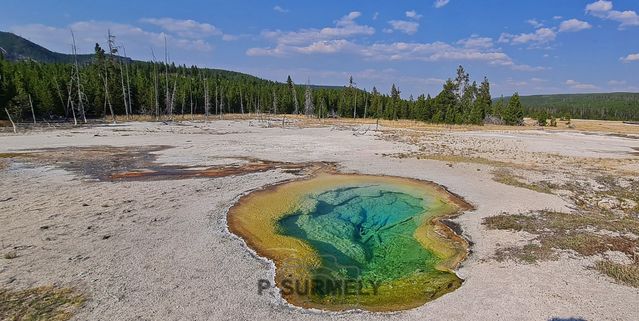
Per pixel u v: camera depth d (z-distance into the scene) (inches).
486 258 606.9
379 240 724.0
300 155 1587.1
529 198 962.1
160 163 1369.3
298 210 879.1
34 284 504.1
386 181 1139.3
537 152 1769.2
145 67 5580.7
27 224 716.0
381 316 453.1
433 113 3937.0
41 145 1733.5
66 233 676.7
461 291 502.6
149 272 543.5
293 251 647.1
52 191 953.5
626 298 471.2
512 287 504.7
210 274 544.7
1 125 2502.5
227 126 3056.1
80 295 480.7
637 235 686.5
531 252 614.2
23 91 2819.9
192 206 850.1
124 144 1836.9
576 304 459.8
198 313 448.5
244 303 475.8
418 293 520.1
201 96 4525.1
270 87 5378.9
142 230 698.8
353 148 1817.2
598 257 590.2
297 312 462.3
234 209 839.1
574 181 1153.4
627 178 1196.5
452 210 876.0
